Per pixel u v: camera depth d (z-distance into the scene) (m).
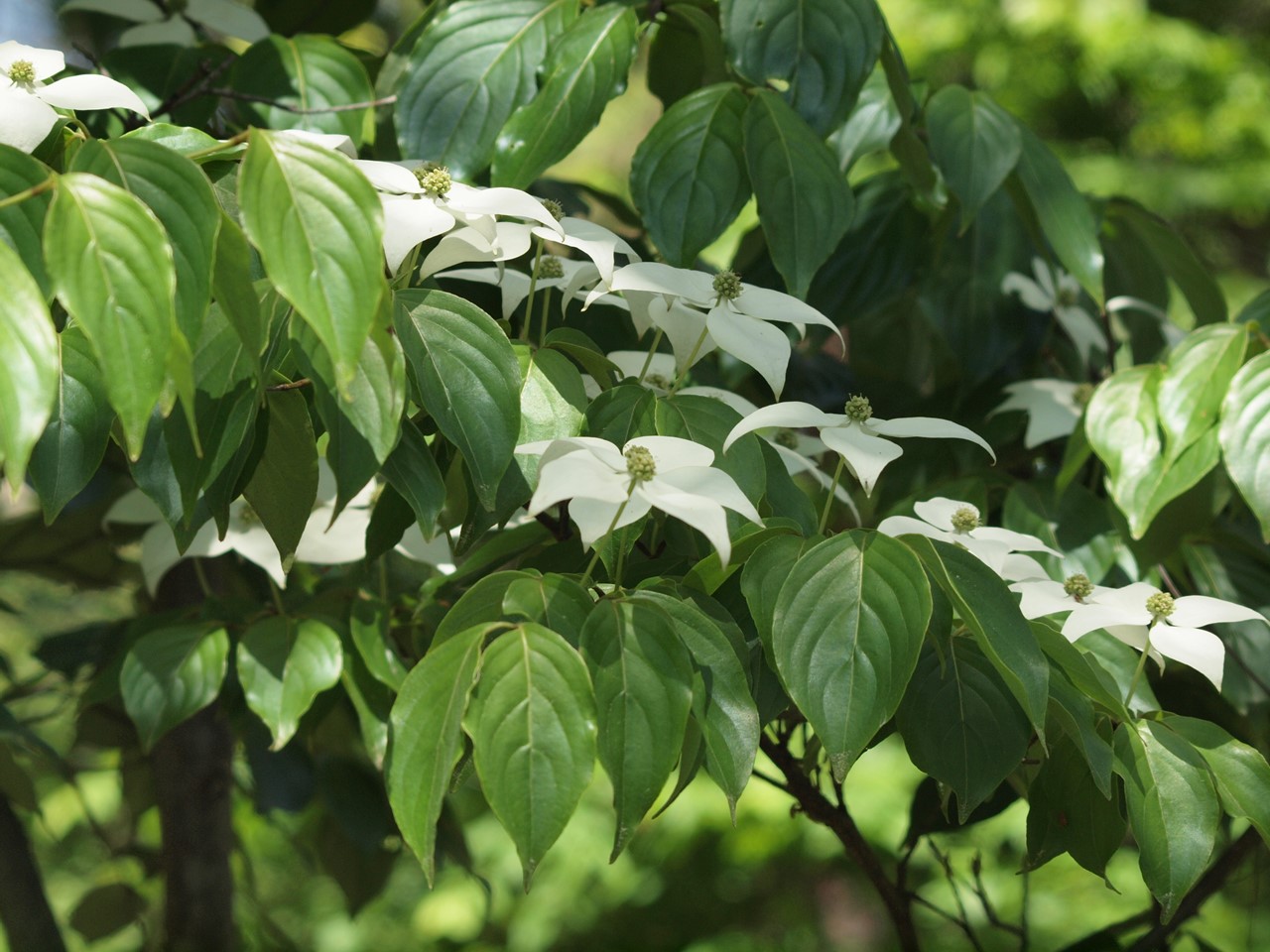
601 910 4.09
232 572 1.98
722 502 0.92
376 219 0.78
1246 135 6.35
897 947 3.54
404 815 0.87
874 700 0.91
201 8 1.67
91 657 1.90
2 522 2.02
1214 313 1.79
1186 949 3.36
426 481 1.01
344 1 1.99
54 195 0.74
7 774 1.75
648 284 1.05
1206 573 1.56
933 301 1.73
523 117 1.36
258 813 1.98
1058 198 1.55
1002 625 0.95
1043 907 3.64
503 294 1.26
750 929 4.09
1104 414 1.39
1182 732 1.08
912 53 6.26
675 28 1.63
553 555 1.22
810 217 1.26
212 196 0.79
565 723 0.84
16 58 1.02
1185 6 6.88
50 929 1.80
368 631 1.33
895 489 1.72
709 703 0.94
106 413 0.99
